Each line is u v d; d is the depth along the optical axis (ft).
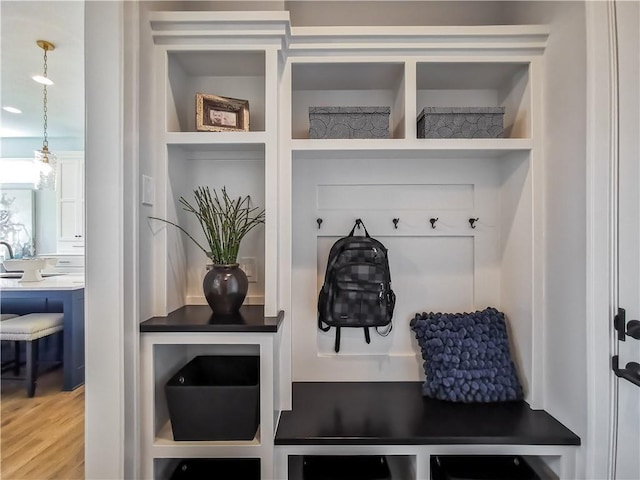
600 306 3.62
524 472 4.14
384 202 5.27
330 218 5.25
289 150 4.48
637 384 3.26
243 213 5.02
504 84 5.10
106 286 3.50
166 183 4.25
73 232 13.38
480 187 5.28
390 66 4.58
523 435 3.91
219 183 5.06
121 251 3.51
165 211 4.24
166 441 3.94
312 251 5.24
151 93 4.11
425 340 4.92
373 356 5.29
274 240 4.21
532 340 4.50
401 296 5.33
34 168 9.36
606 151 3.56
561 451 3.89
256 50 4.25
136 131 3.67
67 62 7.90
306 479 4.07
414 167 5.26
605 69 3.55
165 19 4.07
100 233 3.50
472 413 4.39
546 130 4.35
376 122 4.56
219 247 4.38
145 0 3.95
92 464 3.50
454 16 5.34
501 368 4.72
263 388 3.89
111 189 3.48
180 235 4.75
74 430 6.33
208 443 3.92
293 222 5.23
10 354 9.02
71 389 7.98
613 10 3.51
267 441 3.89
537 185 4.45
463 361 4.72
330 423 4.18
